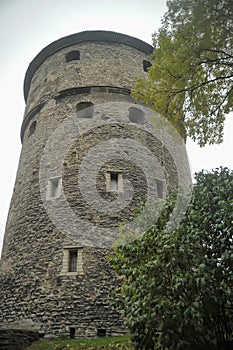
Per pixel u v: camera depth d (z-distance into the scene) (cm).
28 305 1202
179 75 1030
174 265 683
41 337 1119
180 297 666
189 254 681
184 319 621
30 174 1527
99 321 1116
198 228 708
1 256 1473
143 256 778
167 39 1043
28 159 1602
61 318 1137
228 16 959
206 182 794
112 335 1089
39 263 1267
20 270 1294
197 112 1059
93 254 1234
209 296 625
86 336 1095
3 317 1243
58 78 1733
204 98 1051
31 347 997
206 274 629
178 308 643
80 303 1150
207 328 623
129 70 1734
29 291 1228
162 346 683
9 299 1262
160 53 1074
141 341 660
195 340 634
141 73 1759
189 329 621
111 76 1686
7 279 1316
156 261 693
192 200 776
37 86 1836
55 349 955
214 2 966
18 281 1275
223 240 680
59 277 1207
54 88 1714
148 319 645
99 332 1103
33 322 1162
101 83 1655
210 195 754
